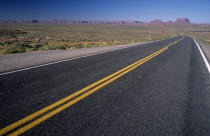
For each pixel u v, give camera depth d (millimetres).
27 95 4238
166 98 4285
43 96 4184
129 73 6848
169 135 2723
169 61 10109
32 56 11141
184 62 9875
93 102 3887
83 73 6652
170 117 3299
